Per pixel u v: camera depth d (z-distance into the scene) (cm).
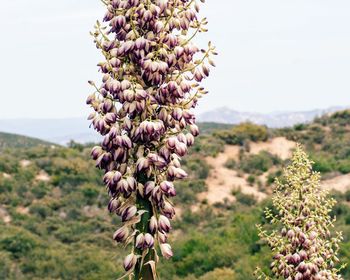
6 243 3234
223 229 3231
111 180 454
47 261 3048
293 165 772
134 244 459
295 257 747
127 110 447
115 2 462
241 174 4691
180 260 2897
